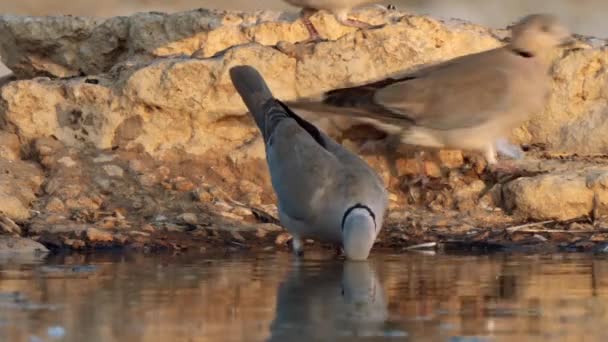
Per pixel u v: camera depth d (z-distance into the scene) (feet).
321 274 35.70
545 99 47.47
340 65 47.32
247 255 39.86
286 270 36.45
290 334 27.73
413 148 47.47
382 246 41.83
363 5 51.19
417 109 45.39
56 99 48.26
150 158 47.67
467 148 46.42
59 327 28.30
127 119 47.85
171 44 50.08
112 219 43.39
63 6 81.87
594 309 30.63
